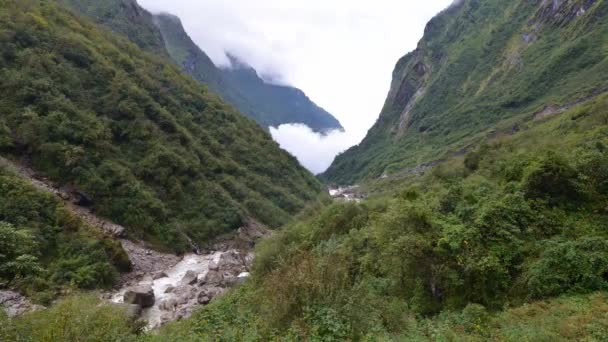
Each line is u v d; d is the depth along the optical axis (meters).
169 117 65.44
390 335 10.73
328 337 9.50
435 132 165.50
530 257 14.09
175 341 12.70
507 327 10.69
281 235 39.22
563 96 102.56
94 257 35.97
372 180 161.50
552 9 160.12
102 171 48.50
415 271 15.55
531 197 16.61
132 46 88.56
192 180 60.84
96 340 9.91
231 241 56.03
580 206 15.77
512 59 168.38
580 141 25.16
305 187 89.38
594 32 124.38
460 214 16.53
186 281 38.84
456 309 13.97
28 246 29.58
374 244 21.77
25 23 57.12
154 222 49.78
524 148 33.62
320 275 11.34
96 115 54.78
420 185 38.84
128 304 24.91
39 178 43.41
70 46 60.47
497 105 141.88
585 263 12.37
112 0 124.75
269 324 10.77
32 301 24.19
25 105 47.50
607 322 9.53
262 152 88.00
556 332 9.63
